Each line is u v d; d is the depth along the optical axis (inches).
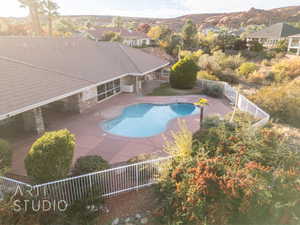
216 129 409.4
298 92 645.9
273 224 245.1
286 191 254.7
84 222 274.7
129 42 2393.0
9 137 514.6
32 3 1866.4
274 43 2359.7
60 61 768.3
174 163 328.8
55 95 523.2
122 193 335.9
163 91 1008.9
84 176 301.9
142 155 439.8
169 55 2065.7
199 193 256.2
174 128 595.2
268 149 347.3
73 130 568.1
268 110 642.8
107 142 505.4
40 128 541.6
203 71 1171.3
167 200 286.8
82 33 2404.0
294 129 560.1
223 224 245.9
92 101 767.7
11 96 450.9
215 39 2253.9
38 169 286.7
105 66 903.7
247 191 244.5
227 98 885.8
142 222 281.7
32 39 839.7
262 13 6348.4
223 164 298.0
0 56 621.6
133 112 749.9
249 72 1211.9
